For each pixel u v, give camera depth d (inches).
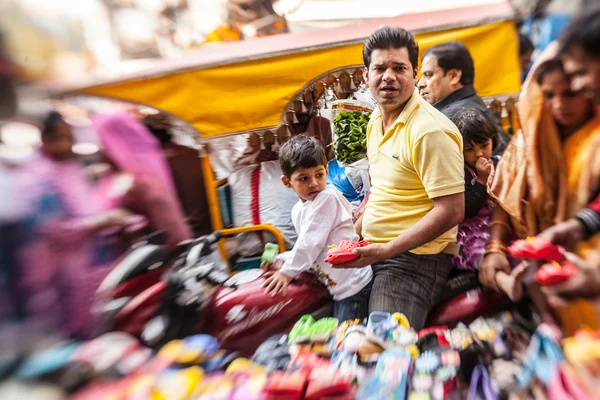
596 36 61.2
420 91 97.6
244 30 90.0
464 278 82.7
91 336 58.2
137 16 70.8
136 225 73.7
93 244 63.7
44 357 49.4
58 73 57.6
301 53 94.4
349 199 104.3
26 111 55.0
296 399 49.8
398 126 79.0
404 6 98.2
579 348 50.8
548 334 55.7
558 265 65.2
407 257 81.2
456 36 97.7
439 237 80.7
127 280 65.9
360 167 105.8
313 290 80.0
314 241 78.7
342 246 75.1
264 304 75.2
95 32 62.7
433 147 73.7
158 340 65.2
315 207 80.6
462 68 93.4
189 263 74.7
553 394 49.9
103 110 78.1
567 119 68.4
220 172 103.6
